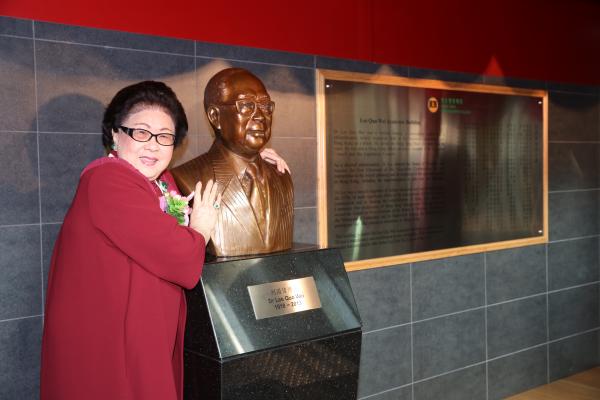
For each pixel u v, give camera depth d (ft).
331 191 9.25
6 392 6.85
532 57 11.75
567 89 12.38
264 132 6.66
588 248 12.91
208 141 8.07
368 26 9.55
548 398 11.51
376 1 9.62
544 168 11.96
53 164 7.04
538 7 11.82
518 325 11.76
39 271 7.00
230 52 8.21
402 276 10.12
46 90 6.95
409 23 10.03
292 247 7.16
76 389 5.40
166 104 5.81
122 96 5.77
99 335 5.37
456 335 10.84
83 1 7.14
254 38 8.41
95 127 7.27
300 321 6.36
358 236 9.57
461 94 10.73
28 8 6.82
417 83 10.11
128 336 5.37
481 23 10.98
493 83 11.19
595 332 13.00
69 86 7.09
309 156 9.02
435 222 10.49
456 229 10.77
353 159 9.45
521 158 11.64
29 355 6.98
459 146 10.75
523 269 11.82
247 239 6.63
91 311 5.39
